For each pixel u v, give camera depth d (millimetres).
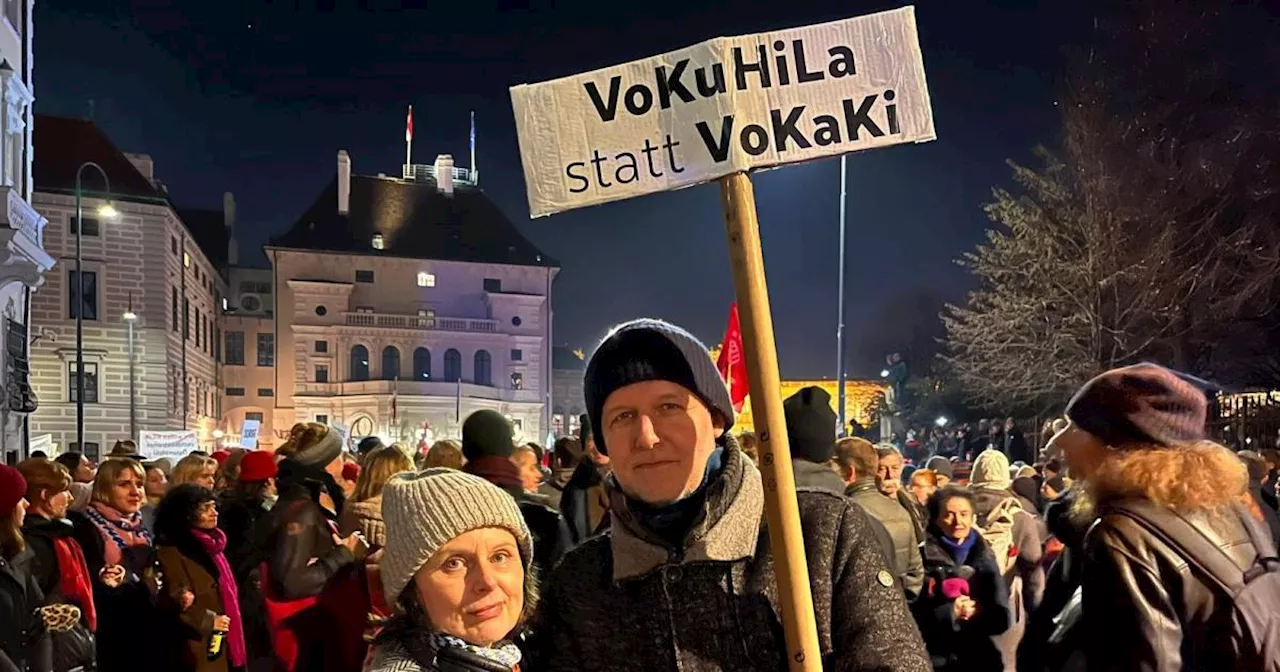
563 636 1960
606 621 1892
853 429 18375
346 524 4898
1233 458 2299
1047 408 23172
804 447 4391
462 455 5461
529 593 2078
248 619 5586
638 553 1857
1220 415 16672
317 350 55625
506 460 4566
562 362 79000
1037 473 8852
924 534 5191
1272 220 19188
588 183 2162
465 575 1979
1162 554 2186
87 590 4719
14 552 4168
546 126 2174
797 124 2109
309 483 4762
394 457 4980
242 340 61312
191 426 49844
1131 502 2285
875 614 1795
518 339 59375
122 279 41250
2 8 22281
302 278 55844
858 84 2131
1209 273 18781
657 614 1833
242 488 6207
